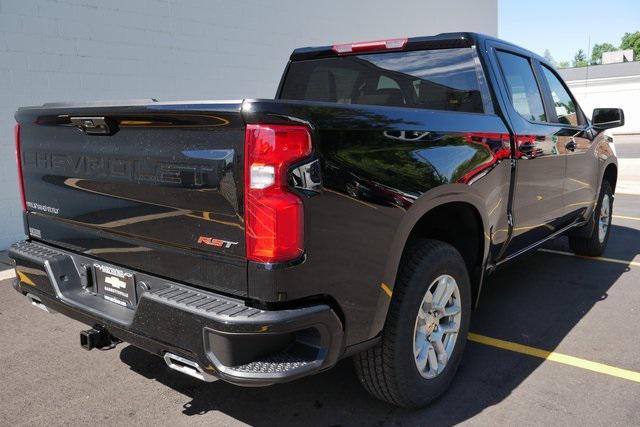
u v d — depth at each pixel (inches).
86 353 141.9
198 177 85.8
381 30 446.3
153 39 284.4
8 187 240.8
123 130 95.7
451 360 118.6
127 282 101.7
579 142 181.2
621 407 114.7
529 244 160.4
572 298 181.3
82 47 256.7
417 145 102.7
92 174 103.6
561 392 121.0
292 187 80.8
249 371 80.7
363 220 90.7
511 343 146.9
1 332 155.3
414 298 104.0
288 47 358.9
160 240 94.3
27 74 239.8
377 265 94.2
